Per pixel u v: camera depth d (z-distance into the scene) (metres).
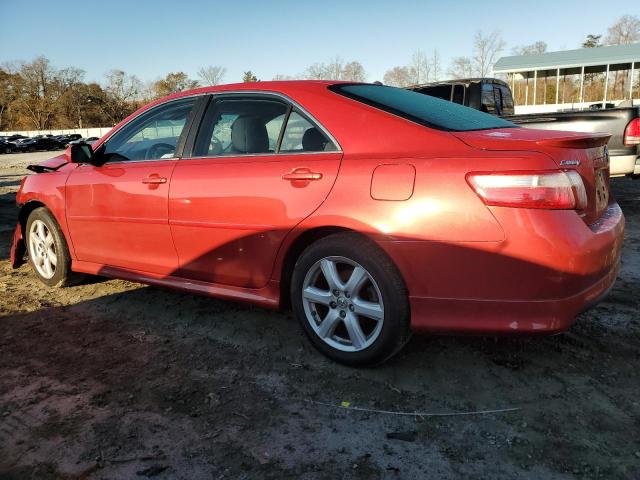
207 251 3.27
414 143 2.62
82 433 2.35
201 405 2.55
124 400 2.62
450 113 3.05
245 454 2.17
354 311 2.76
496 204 2.33
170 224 3.40
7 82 95.12
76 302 4.07
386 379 2.73
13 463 2.16
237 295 3.21
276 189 2.91
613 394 2.53
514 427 2.30
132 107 95.94
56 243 4.26
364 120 2.80
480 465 2.07
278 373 2.85
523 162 2.32
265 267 3.04
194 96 3.56
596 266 2.41
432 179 2.46
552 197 2.31
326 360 2.97
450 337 3.18
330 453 2.16
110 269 3.92
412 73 51.91
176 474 2.06
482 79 8.43
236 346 3.20
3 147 47.00
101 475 2.07
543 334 2.37
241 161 3.13
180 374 2.87
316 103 2.96
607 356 2.90
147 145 3.73
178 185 3.34
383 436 2.27
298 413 2.46
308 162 2.85
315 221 2.76
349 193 2.65
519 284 2.34
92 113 93.88
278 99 3.13
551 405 2.45
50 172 4.31
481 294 2.42
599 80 45.59
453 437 2.25
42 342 3.35
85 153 3.82
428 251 2.47
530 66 34.06
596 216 2.69
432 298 2.52
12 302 4.10
